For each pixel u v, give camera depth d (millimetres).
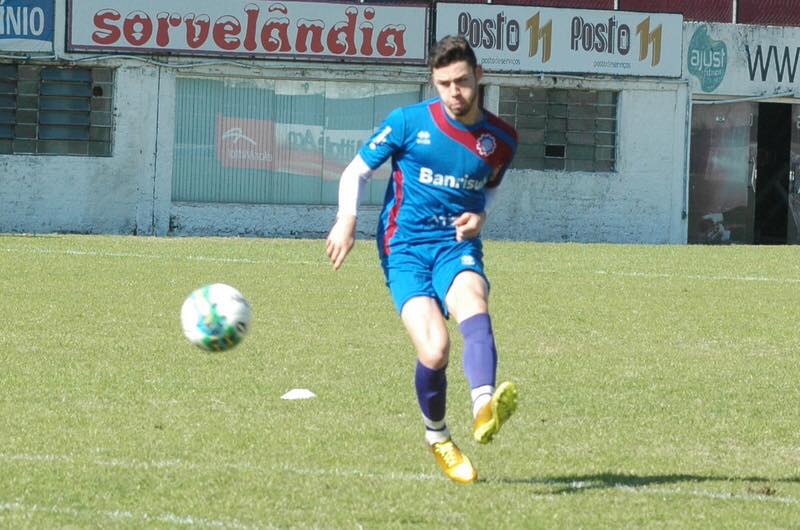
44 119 86625
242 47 88938
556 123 94562
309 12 89750
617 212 95562
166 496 20297
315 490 20844
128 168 87875
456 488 21172
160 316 44031
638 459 24047
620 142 95250
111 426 26031
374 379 32625
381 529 18562
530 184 93875
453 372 34000
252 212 90125
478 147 20734
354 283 56312
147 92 87812
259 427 26219
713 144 98875
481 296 20547
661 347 39844
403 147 20875
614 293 55062
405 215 21094
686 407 29812
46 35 85750
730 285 60000
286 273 60094
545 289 55938
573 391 31625
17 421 26250
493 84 92812
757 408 29844
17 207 86188
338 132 91438
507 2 94938
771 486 21875
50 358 34656
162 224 88625
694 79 96875
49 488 20609
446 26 91562
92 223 87500
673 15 95500
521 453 24391
